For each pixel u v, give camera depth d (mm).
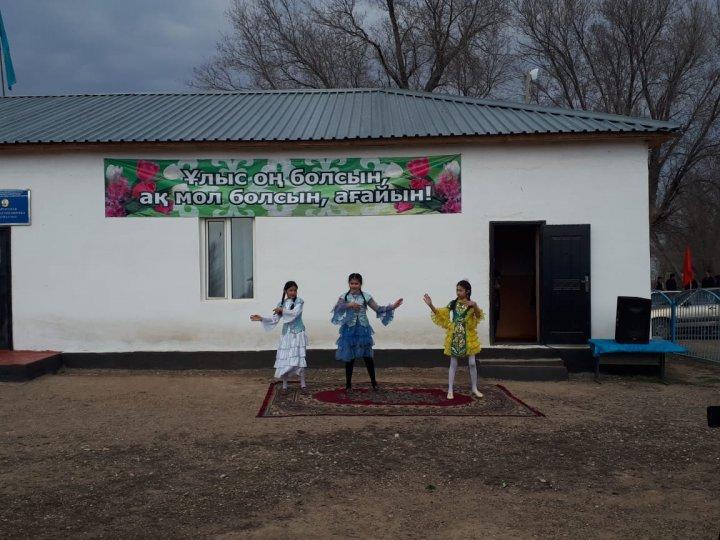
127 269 11555
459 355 9234
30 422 8188
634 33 26266
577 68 27953
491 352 11312
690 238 39094
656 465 6605
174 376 11086
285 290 9648
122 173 11539
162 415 8500
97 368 11531
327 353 11477
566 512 5449
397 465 6543
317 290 11516
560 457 6824
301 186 11500
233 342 11531
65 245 11594
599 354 10562
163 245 11555
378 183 11445
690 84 26078
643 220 11273
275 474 6285
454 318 9289
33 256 11602
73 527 5105
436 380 10641
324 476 6234
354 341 9516
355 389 9938
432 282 11445
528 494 5828
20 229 11609
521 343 11703
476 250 11406
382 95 14984
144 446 7180
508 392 9766
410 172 11422
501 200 11383
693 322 13312
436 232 11430
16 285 11609
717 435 7645
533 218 11375
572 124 11594
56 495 5770
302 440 7340
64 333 11578
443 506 5555
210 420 8234
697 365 12578
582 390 10086
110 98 15422
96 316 11562
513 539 4957
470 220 11406
